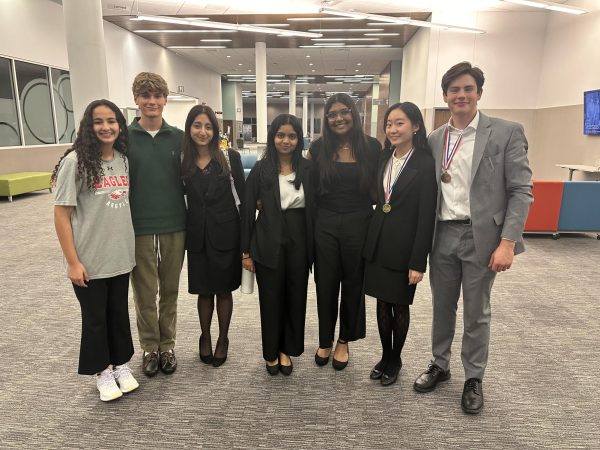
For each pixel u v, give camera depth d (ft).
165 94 6.56
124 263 6.22
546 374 7.32
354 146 6.57
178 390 6.86
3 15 25.68
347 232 6.71
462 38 31.60
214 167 6.76
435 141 6.23
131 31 37.93
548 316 9.70
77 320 9.36
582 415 6.24
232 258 7.11
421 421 6.10
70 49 15.97
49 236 16.67
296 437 5.78
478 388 6.38
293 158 6.79
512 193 5.76
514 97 31.83
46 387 6.89
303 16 32.01
